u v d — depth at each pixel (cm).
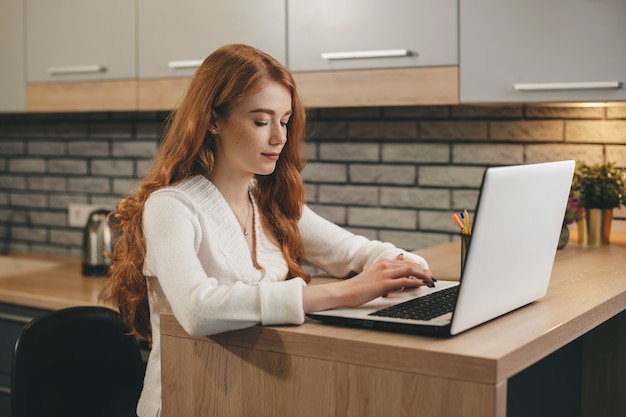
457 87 214
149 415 150
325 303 135
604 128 233
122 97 267
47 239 337
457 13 213
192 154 152
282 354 131
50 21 280
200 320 131
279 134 150
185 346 142
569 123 238
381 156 268
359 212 273
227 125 150
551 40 203
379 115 267
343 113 273
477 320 127
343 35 228
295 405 131
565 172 142
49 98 283
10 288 264
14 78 290
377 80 224
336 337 125
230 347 137
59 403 185
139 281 156
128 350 196
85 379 190
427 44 217
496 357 112
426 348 118
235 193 159
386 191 268
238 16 244
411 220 264
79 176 326
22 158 341
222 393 138
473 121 252
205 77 150
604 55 197
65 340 186
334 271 179
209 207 151
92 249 287
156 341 152
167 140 156
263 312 131
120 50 266
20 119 340
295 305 132
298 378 130
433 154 259
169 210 143
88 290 261
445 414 117
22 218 344
